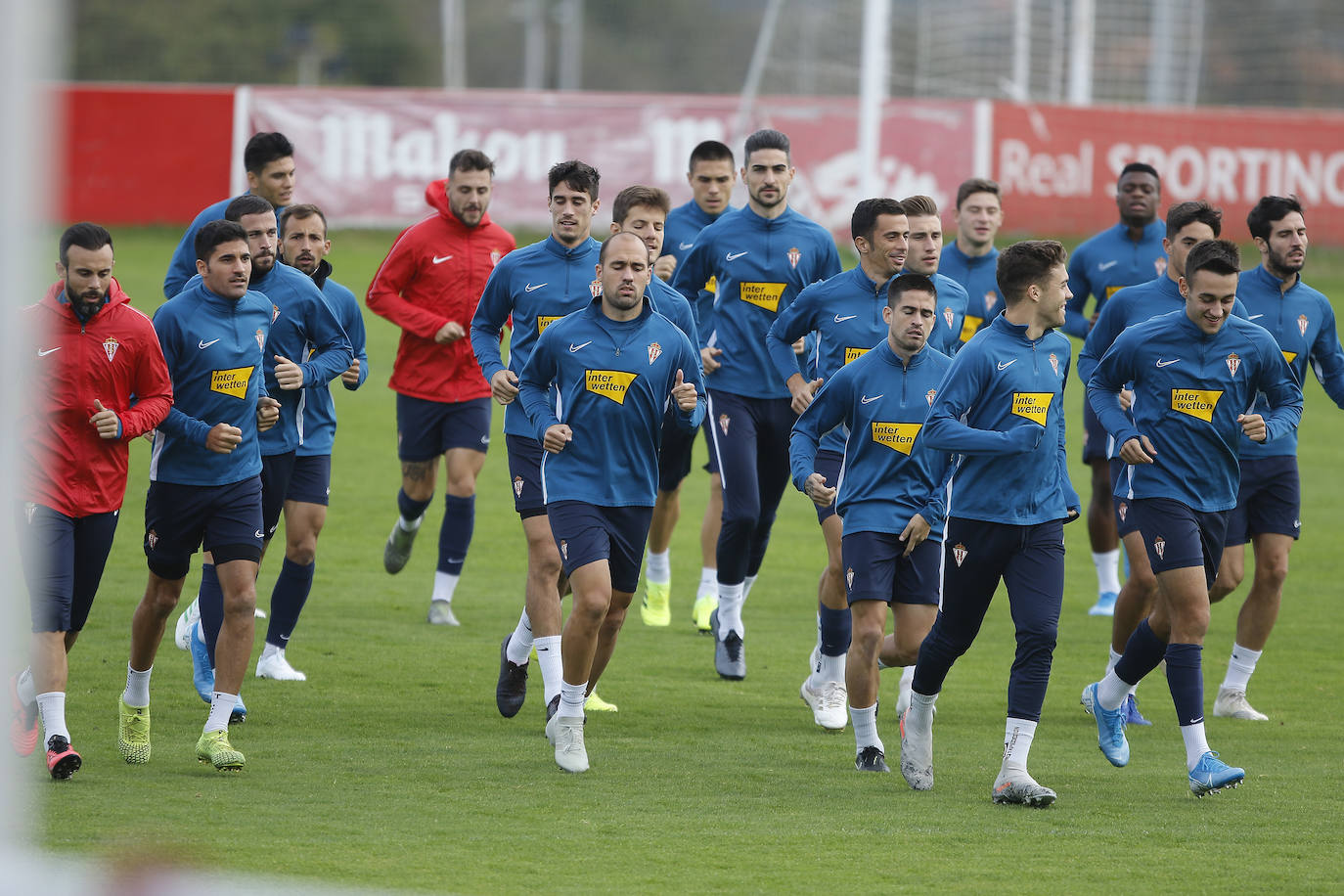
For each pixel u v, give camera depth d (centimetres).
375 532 4181
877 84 6850
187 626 2659
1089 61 9112
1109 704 2269
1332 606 3734
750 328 3005
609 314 2161
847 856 1689
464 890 1494
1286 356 2686
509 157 8700
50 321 1958
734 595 2858
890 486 2205
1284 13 10462
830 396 2233
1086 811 1953
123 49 15412
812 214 8794
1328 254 9244
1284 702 2809
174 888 894
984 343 2022
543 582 2414
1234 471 2198
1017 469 2002
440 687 2691
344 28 16050
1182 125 9000
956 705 2709
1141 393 2194
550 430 2109
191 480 2073
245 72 15638
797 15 10094
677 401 2180
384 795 1931
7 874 734
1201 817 1930
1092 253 3438
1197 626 2102
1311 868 1677
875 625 2175
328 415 2714
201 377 2119
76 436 1980
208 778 1995
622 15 19812
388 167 8688
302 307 2567
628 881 1558
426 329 3147
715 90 19225
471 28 19325
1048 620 1992
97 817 1742
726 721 2520
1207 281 2103
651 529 3319
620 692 2711
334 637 3055
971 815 1916
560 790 1992
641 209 2592
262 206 2497
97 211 8931
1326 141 9200
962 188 3209
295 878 1496
